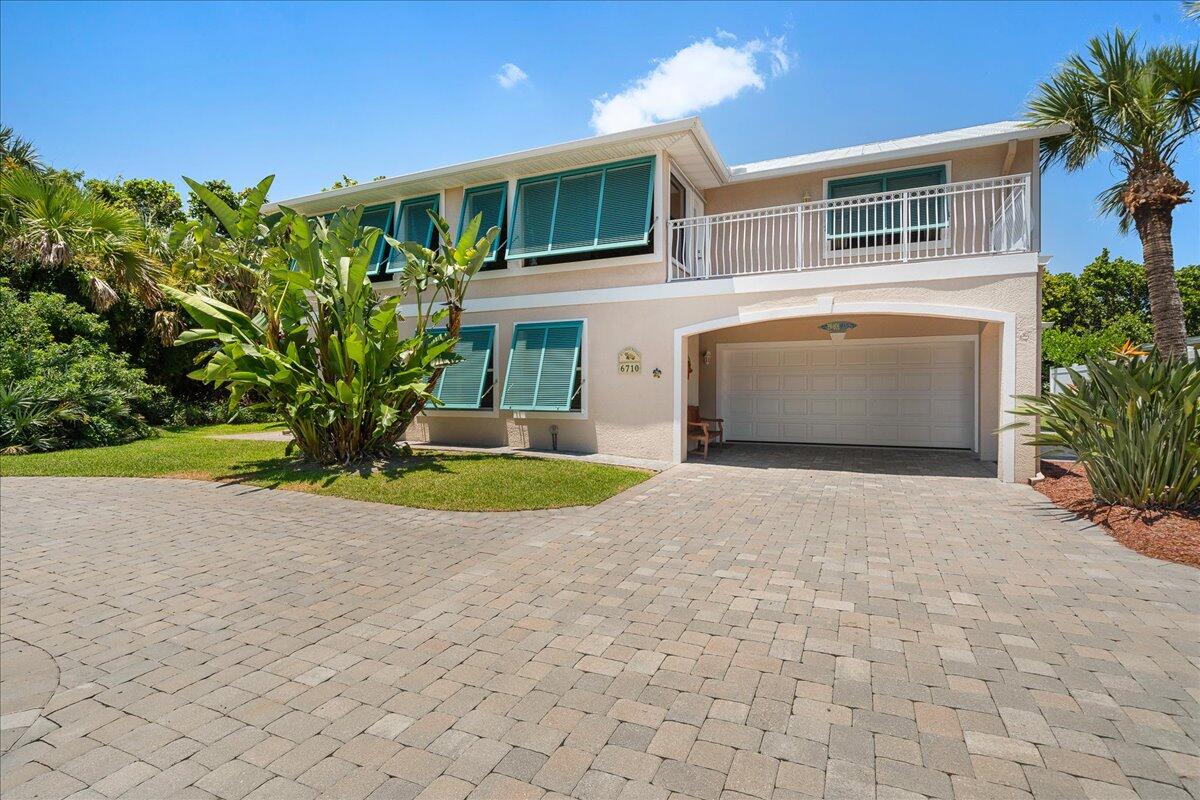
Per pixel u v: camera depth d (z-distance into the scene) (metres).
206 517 7.12
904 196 9.77
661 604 4.36
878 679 3.24
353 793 2.41
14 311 13.37
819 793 2.36
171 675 3.45
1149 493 6.29
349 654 3.67
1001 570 5.00
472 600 4.50
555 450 12.14
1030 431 8.74
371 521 6.91
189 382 20.67
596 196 11.69
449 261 10.06
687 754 2.62
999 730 2.76
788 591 4.58
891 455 12.09
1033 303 8.73
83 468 10.11
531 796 2.37
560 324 12.00
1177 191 9.55
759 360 14.41
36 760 2.68
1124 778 2.42
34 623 4.22
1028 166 11.39
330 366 9.69
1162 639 3.68
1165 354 9.74
